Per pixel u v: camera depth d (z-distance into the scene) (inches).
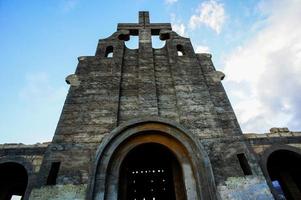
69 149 371.6
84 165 353.1
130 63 532.7
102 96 450.0
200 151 360.5
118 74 495.2
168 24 647.1
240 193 330.6
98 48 563.8
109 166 352.8
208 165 345.7
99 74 495.5
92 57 537.6
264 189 336.2
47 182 336.5
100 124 404.8
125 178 386.6
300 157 421.7
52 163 356.5
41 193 324.2
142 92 457.7
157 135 392.8
